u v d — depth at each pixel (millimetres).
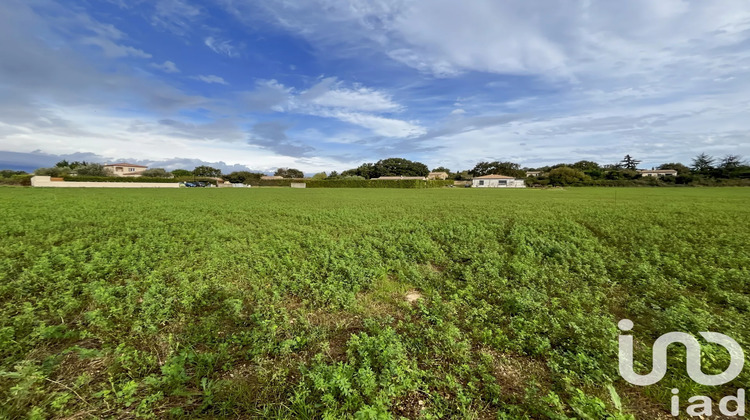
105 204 17938
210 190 42000
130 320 3848
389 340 3270
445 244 8477
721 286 5191
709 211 15523
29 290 4602
